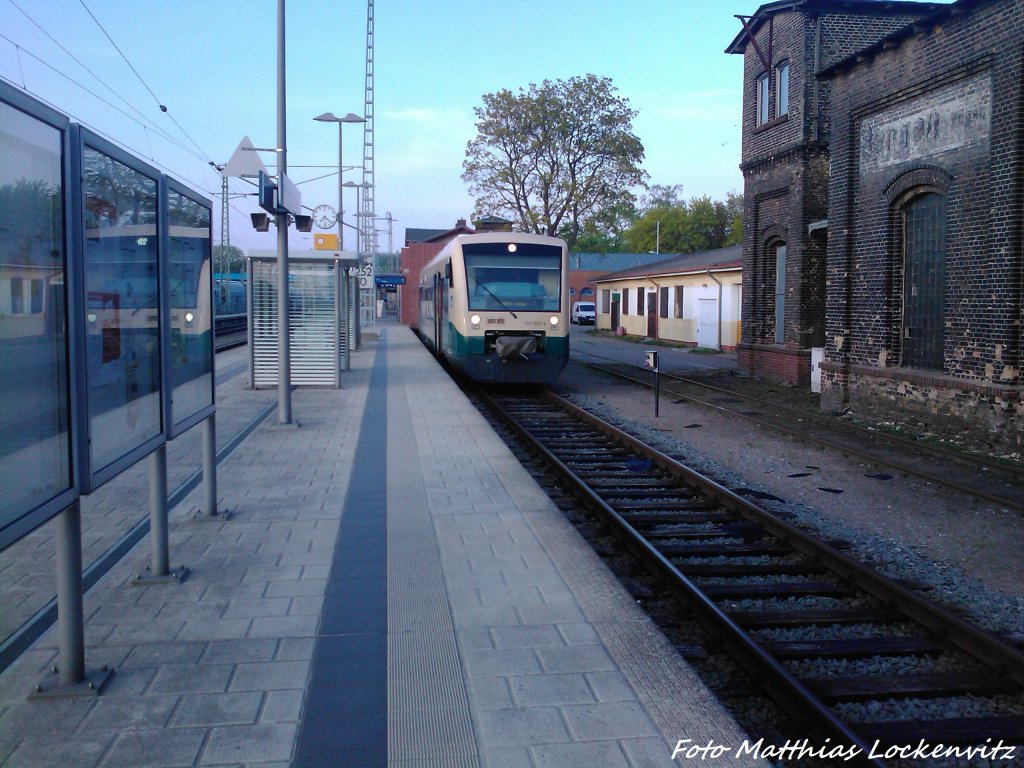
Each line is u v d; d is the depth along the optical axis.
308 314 16.47
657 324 39.56
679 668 4.19
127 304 4.58
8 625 4.82
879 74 14.27
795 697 4.38
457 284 17.78
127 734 3.56
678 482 9.78
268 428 11.84
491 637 4.59
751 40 20.86
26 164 3.37
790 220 19.94
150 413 5.01
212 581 5.51
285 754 3.41
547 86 45.34
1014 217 11.30
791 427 14.27
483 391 19.50
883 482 10.03
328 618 4.87
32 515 3.37
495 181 46.12
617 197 46.62
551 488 9.65
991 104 11.74
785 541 7.38
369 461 9.58
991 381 11.79
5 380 3.22
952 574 6.62
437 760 3.36
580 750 3.43
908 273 14.00
